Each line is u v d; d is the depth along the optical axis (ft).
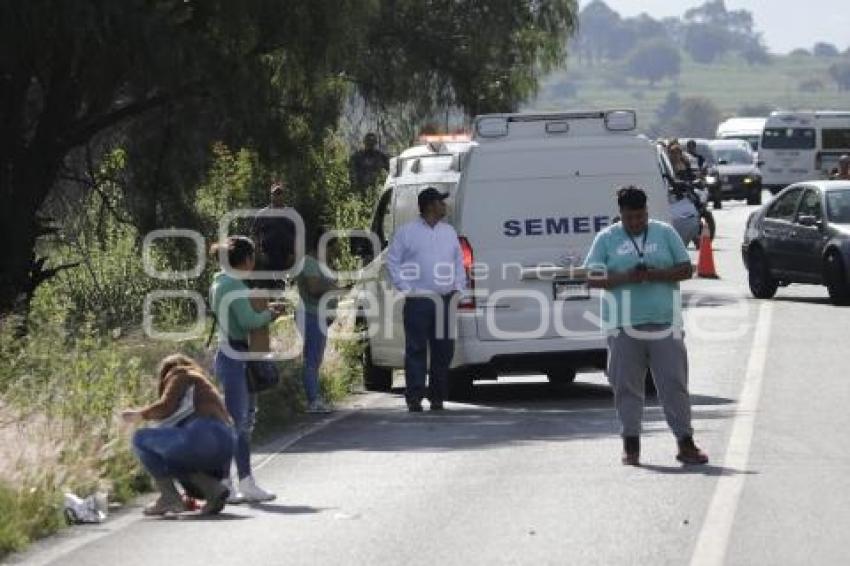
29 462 114.93
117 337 181.78
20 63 202.18
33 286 217.15
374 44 344.90
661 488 115.24
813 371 177.27
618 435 142.20
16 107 212.84
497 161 170.50
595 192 170.60
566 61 374.02
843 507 107.04
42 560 99.45
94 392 135.44
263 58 216.13
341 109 259.60
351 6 211.41
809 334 211.82
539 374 182.09
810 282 254.47
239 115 209.56
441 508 111.14
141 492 124.77
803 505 107.65
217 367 119.03
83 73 205.26
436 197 165.78
